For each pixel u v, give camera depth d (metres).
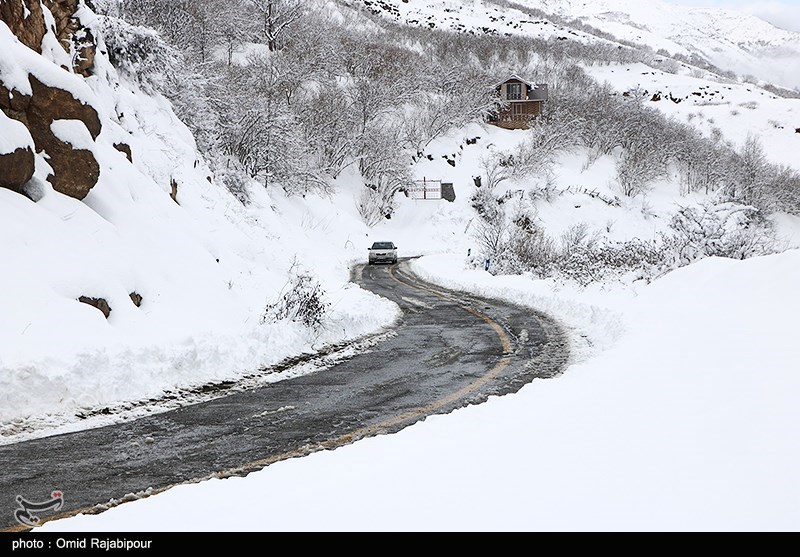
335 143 58.16
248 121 41.97
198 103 33.09
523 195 63.62
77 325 10.75
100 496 5.86
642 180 69.12
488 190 63.09
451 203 61.44
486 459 5.34
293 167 46.91
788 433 5.07
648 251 24.50
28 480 6.28
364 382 11.14
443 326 18.16
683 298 15.28
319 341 14.81
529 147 70.00
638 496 4.27
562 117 73.81
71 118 14.48
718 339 9.53
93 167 14.59
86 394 9.19
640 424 5.91
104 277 12.51
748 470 4.47
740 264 15.24
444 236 58.00
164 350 10.95
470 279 30.78
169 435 7.88
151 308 13.40
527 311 21.14
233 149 41.69
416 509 4.37
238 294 16.67
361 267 39.38
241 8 60.12
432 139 68.38
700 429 5.51
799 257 13.19
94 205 14.81
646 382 7.66
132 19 36.22
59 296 11.20
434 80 75.25
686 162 74.81
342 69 66.94
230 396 10.02
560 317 19.53
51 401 8.84
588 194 66.06
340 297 22.31
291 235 39.56
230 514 4.52
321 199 51.25
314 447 7.37
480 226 59.22
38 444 7.48
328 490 4.86
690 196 71.31
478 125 74.12
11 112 13.31
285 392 10.34
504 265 33.78
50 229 12.59
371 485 4.91
